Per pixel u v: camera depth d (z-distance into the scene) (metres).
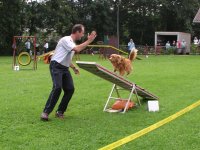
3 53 46.94
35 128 7.95
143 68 23.19
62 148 6.64
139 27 60.72
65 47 8.52
